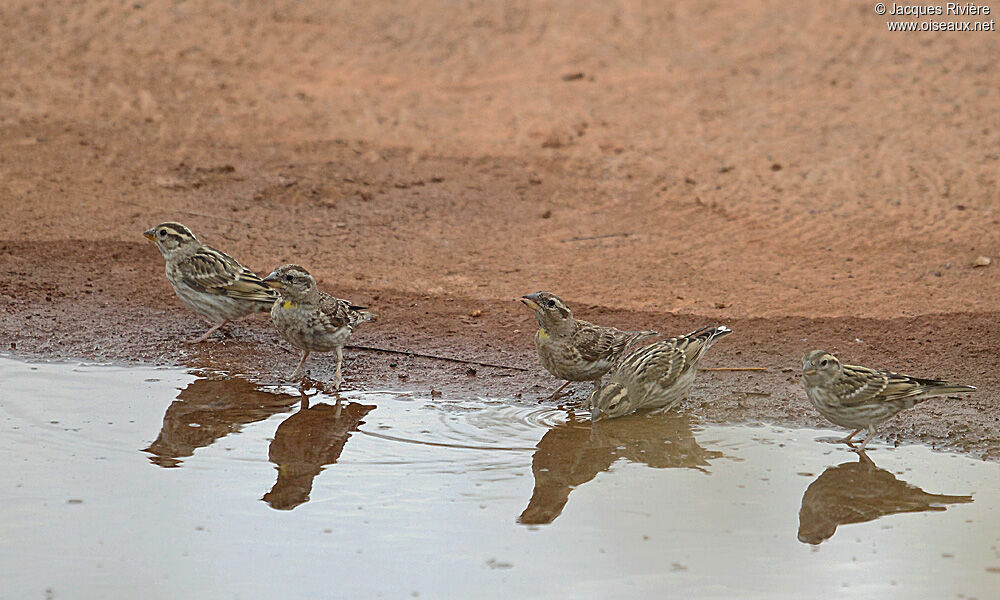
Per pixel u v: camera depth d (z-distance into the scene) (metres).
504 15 30.27
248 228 18.86
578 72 26.95
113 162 21.66
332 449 11.59
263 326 15.80
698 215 19.86
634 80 26.56
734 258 17.92
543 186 21.25
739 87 25.97
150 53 27.64
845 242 18.42
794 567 9.13
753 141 23.09
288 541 9.69
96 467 11.10
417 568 9.20
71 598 8.80
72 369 13.80
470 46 28.66
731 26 29.41
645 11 30.34
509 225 19.48
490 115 24.83
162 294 16.53
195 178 21.08
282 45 28.47
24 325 15.03
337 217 19.56
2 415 12.35
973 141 22.66
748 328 15.04
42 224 18.66
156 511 10.22
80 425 12.15
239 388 13.40
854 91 25.42
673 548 9.48
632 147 22.98
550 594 8.79
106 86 25.67
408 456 11.41
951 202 19.88
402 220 19.56
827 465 11.15
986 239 18.25
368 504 10.37
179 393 13.16
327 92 26.03
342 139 23.42
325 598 8.77
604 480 10.86
